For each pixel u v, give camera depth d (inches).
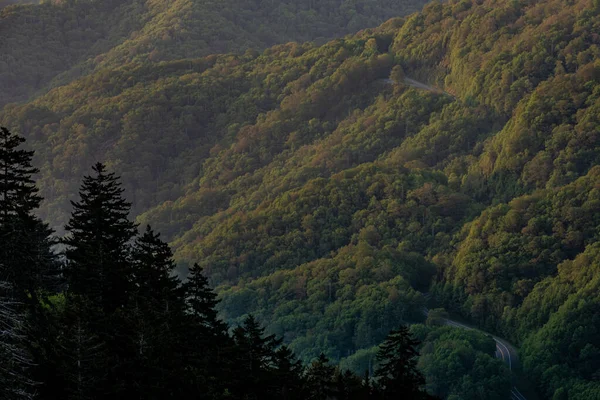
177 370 2775.6
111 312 3137.3
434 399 3070.9
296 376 3110.2
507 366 5989.2
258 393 2945.4
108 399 2696.9
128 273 3186.5
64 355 2650.1
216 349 3078.2
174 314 2989.7
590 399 5669.3
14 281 2984.7
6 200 3038.9
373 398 3075.8
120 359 2790.4
